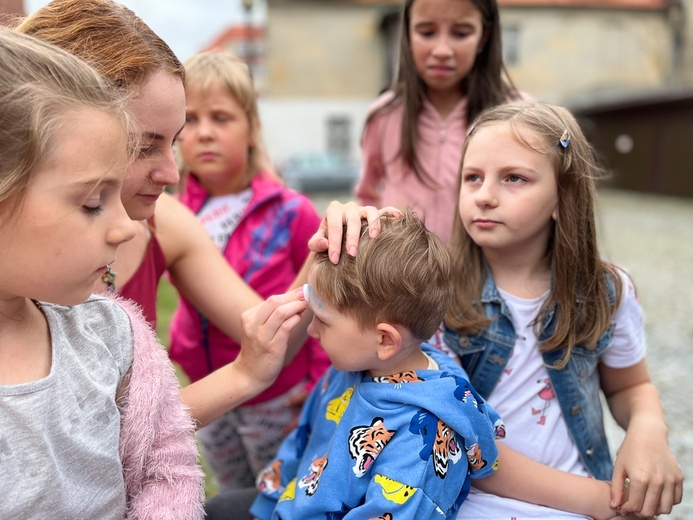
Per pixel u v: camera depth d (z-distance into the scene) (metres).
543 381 1.25
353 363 1.05
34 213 0.68
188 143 1.84
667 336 4.00
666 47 17.53
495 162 1.17
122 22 0.96
